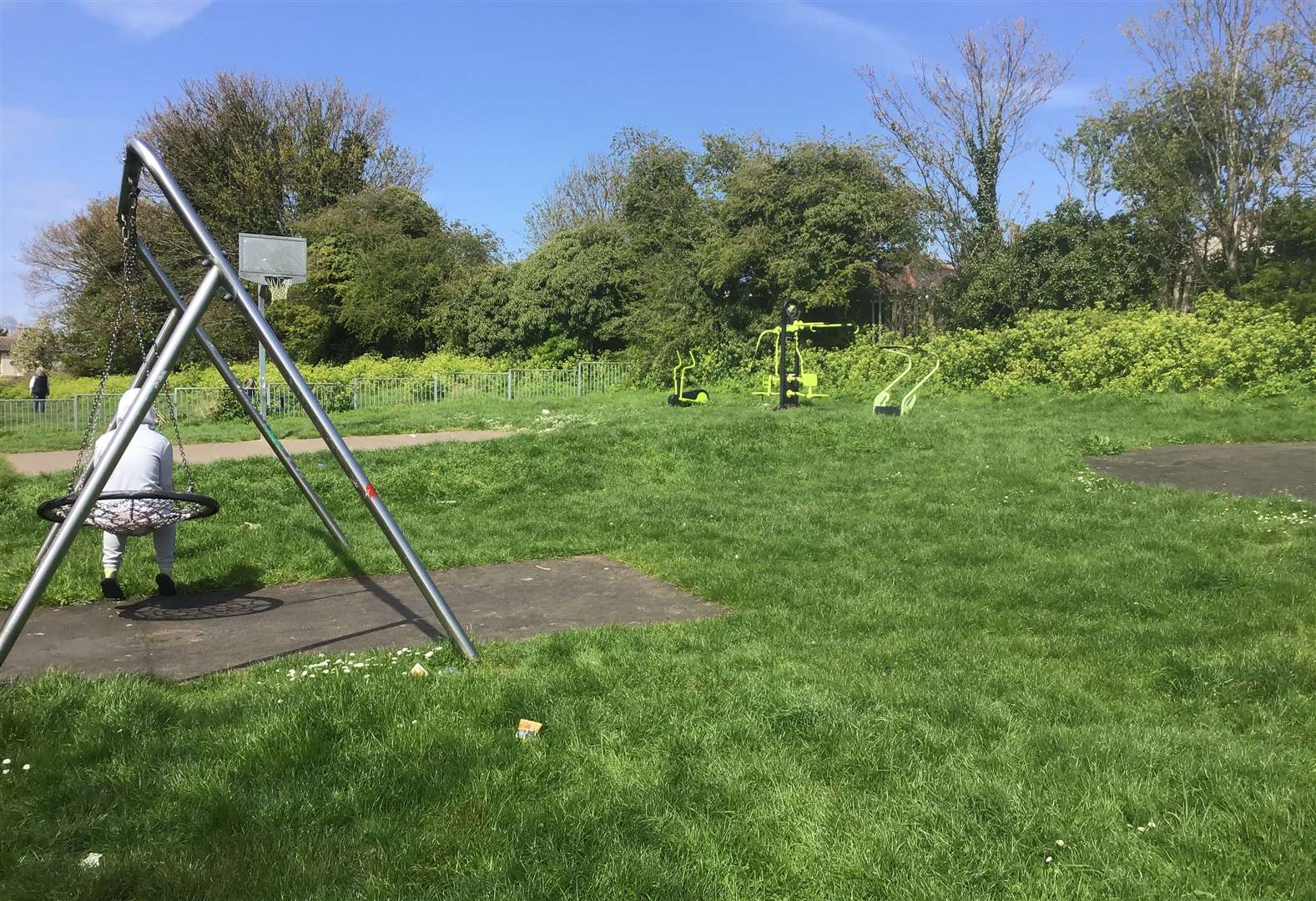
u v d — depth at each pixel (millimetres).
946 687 4055
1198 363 17266
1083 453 12055
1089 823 2871
